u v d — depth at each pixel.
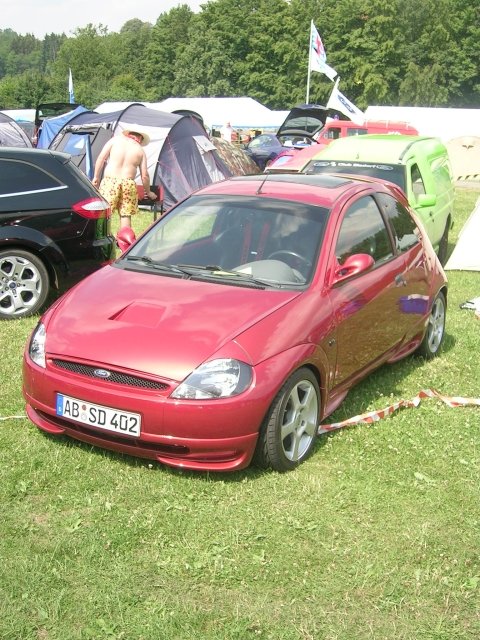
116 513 3.79
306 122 28.33
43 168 7.18
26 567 3.32
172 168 15.34
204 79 91.81
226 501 3.96
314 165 9.94
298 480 4.21
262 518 3.80
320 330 4.53
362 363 5.23
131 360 4.05
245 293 4.60
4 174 7.01
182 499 3.95
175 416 3.92
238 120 40.31
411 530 3.78
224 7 90.69
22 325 6.91
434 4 76.56
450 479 4.34
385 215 5.84
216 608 3.14
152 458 4.09
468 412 5.38
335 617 3.12
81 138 15.95
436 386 5.92
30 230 6.98
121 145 10.05
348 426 4.95
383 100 76.19
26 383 4.41
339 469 4.39
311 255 4.91
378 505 4.00
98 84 111.56
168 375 3.97
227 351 4.07
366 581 3.35
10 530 3.62
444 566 3.50
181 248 5.20
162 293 4.62
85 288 4.82
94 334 4.26
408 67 75.88
